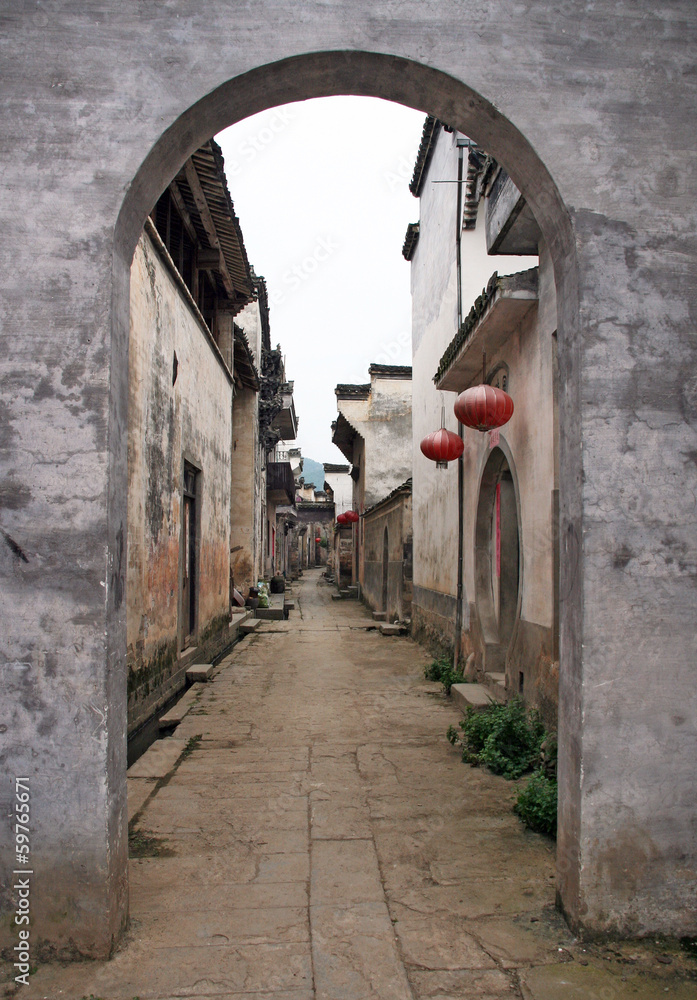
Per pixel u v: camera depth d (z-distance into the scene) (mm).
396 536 15234
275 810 4098
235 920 2863
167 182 3062
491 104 2875
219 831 3791
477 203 8594
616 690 2766
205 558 9430
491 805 4172
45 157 2750
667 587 2814
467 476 8164
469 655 7891
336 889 3133
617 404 2834
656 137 2936
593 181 2895
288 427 25375
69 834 2600
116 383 2777
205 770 4863
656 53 2969
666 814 2773
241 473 16266
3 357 2686
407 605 14148
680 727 2793
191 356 8312
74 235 2727
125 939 2721
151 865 3375
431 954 2629
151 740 6164
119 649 2762
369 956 2613
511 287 5199
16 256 2717
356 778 4684
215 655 10203
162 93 2797
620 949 2680
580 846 2729
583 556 2781
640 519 2814
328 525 50031
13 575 2635
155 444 6500
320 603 22422
